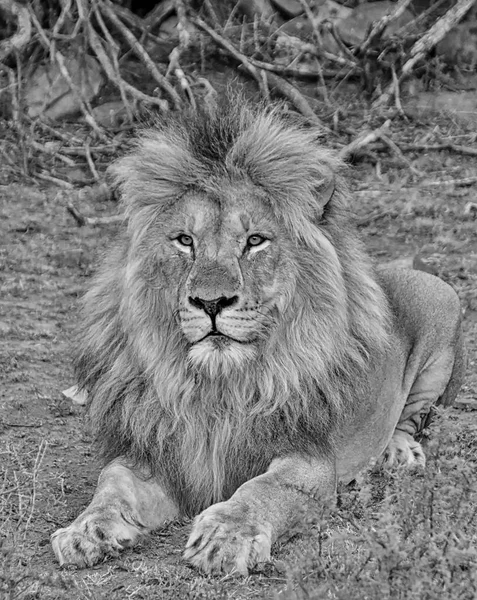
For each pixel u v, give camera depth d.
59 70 25.06
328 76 25.67
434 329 11.68
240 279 9.08
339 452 10.30
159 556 8.84
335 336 9.62
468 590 6.98
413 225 19.92
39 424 12.20
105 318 10.02
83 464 11.09
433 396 11.76
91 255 18.77
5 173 22.95
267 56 25.27
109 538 8.74
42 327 15.75
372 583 6.99
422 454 11.28
